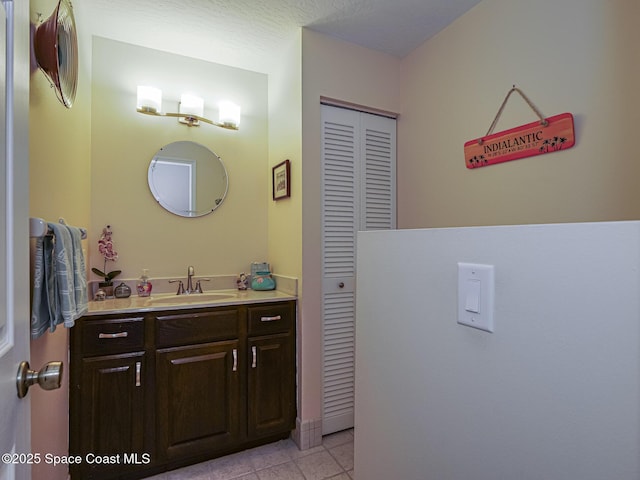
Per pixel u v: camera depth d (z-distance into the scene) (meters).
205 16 1.85
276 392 1.94
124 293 1.95
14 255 0.62
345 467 1.77
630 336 0.42
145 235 2.12
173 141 2.21
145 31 1.98
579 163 1.34
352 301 2.17
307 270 1.99
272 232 2.40
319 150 2.03
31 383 0.66
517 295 0.55
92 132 1.99
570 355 0.48
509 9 1.61
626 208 1.21
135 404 1.61
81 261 1.19
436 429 0.69
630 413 0.42
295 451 1.91
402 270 0.77
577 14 1.35
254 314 1.89
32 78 1.01
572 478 0.48
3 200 0.59
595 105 1.29
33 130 1.02
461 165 1.86
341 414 2.10
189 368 1.72
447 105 1.95
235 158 2.39
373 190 2.26
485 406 0.60
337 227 2.13
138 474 1.67
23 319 0.66
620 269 0.43
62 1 1.20
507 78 1.62
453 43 1.91
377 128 2.28
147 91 2.03
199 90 2.28
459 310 0.64
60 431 1.36
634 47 1.19
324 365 2.05
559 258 0.49
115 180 2.05
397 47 2.18
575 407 0.47
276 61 2.31
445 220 1.96
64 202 1.40
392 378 0.80
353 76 2.13
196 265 2.26
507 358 0.56
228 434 1.80
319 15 1.86
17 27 0.65
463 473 0.63
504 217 1.63
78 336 1.53
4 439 0.56
